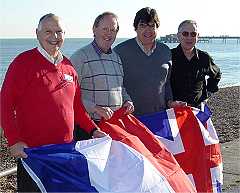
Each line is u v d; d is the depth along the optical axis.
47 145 4.15
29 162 4.04
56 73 4.30
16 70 4.14
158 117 5.70
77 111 4.71
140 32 5.52
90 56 5.04
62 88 4.32
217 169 5.92
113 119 5.00
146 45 5.59
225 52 95.25
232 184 6.72
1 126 4.14
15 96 4.14
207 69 6.44
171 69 6.06
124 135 4.74
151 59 5.64
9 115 4.09
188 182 4.76
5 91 4.11
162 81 5.74
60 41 4.31
